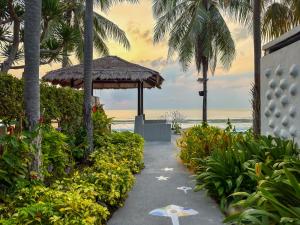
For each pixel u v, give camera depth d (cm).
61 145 620
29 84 475
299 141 548
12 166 421
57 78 1322
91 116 830
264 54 716
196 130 1077
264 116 695
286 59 596
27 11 479
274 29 1030
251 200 358
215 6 1878
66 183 498
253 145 586
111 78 1297
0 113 529
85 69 828
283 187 352
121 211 514
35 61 479
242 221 350
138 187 665
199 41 1844
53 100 711
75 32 720
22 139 440
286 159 447
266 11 1040
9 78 549
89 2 826
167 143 1449
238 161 562
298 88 553
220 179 557
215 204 549
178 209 524
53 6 625
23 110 490
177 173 809
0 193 412
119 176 568
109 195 493
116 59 1458
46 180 561
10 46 732
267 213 320
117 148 870
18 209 352
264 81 696
